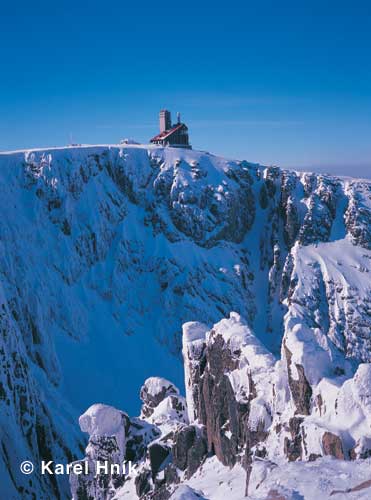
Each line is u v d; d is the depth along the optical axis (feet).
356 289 522.06
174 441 150.82
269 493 86.53
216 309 516.73
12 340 322.96
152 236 555.69
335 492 81.66
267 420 126.52
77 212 533.14
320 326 507.30
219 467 135.74
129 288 520.83
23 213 507.71
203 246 558.97
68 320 465.47
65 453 317.42
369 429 103.86
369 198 590.55
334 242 561.84
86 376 435.53
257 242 592.19
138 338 490.49
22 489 262.67
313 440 105.91
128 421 176.35
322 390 114.52
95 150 577.43
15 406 295.48
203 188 578.66
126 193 578.25
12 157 537.24
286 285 539.70
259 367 136.05
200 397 156.25
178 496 97.30
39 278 468.34
